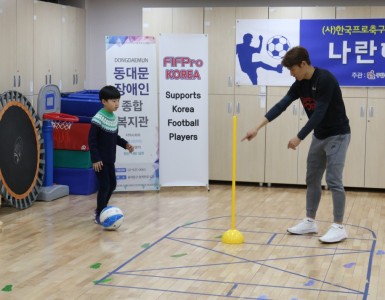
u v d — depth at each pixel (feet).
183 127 29.89
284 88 31.14
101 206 23.56
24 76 27.86
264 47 31.09
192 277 17.43
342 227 21.21
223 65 31.60
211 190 30.48
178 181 30.09
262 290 16.40
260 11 31.04
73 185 29.09
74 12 32.96
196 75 29.78
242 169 31.89
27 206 26.11
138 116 29.22
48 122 27.66
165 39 29.55
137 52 29.04
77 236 21.77
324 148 20.93
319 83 19.94
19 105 25.82
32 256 19.38
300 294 16.11
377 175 30.53
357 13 30.17
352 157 30.68
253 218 24.62
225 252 19.85
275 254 19.66
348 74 30.40
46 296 15.92
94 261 18.89
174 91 29.73
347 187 31.24
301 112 30.99
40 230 22.58
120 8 34.94
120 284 16.84
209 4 33.71
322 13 30.53
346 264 18.63
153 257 19.31
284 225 23.47
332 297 15.90
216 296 15.94
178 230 22.62
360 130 30.50
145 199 28.14
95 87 35.45
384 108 30.22
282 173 31.48
